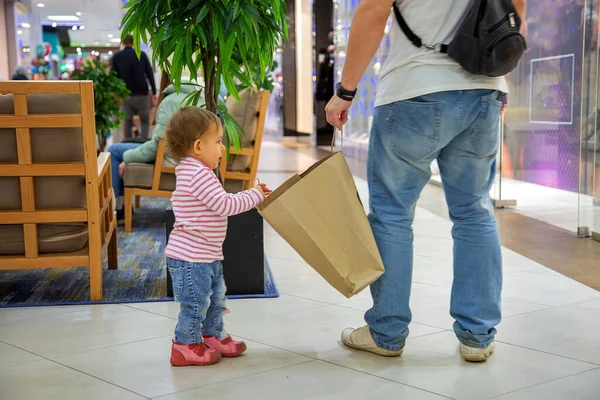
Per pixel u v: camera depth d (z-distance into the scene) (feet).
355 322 9.83
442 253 14.64
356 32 7.58
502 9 7.40
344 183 7.68
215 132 8.15
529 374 7.75
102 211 11.44
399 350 8.37
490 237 8.21
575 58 19.08
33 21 45.47
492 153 8.04
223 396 7.20
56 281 12.50
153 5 10.52
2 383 7.64
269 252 14.89
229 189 17.39
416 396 7.14
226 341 8.50
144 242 16.22
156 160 17.03
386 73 7.96
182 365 8.13
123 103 30.68
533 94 20.71
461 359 8.26
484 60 7.32
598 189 15.96
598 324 9.57
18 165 10.61
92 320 10.05
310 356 8.45
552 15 19.88
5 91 10.44
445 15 7.59
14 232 10.86
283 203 7.48
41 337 9.28
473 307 8.15
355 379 7.66
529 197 20.86
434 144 7.76
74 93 10.61
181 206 8.05
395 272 8.20
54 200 10.91
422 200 22.59
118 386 7.52
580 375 7.69
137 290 11.77
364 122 33.60
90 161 10.77
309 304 10.78
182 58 10.65
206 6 10.24
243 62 11.87
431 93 7.57
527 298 10.95
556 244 15.56
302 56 58.34
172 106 16.87
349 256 7.70
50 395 7.29
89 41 59.16
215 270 8.22
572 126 19.34
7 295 11.53
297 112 59.06
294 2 57.67
